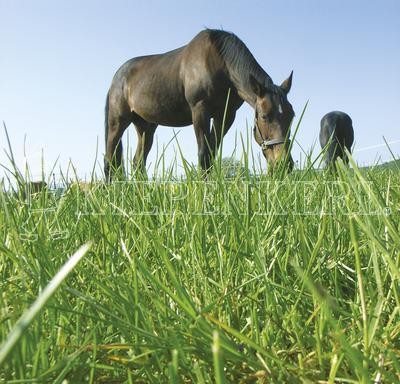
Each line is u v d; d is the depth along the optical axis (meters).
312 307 1.12
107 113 9.16
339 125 5.11
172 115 7.96
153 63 8.23
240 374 0.82
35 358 0.71
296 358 0.90
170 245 1.49
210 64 7.16
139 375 0.82
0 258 1.34
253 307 1.00
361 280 0.78
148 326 0.90
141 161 2.14
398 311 0.99
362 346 0.85
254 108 6.72
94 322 0.98
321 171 1.85
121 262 1.42
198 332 0.84
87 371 0.81
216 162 1.72
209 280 1.21
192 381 0.82
